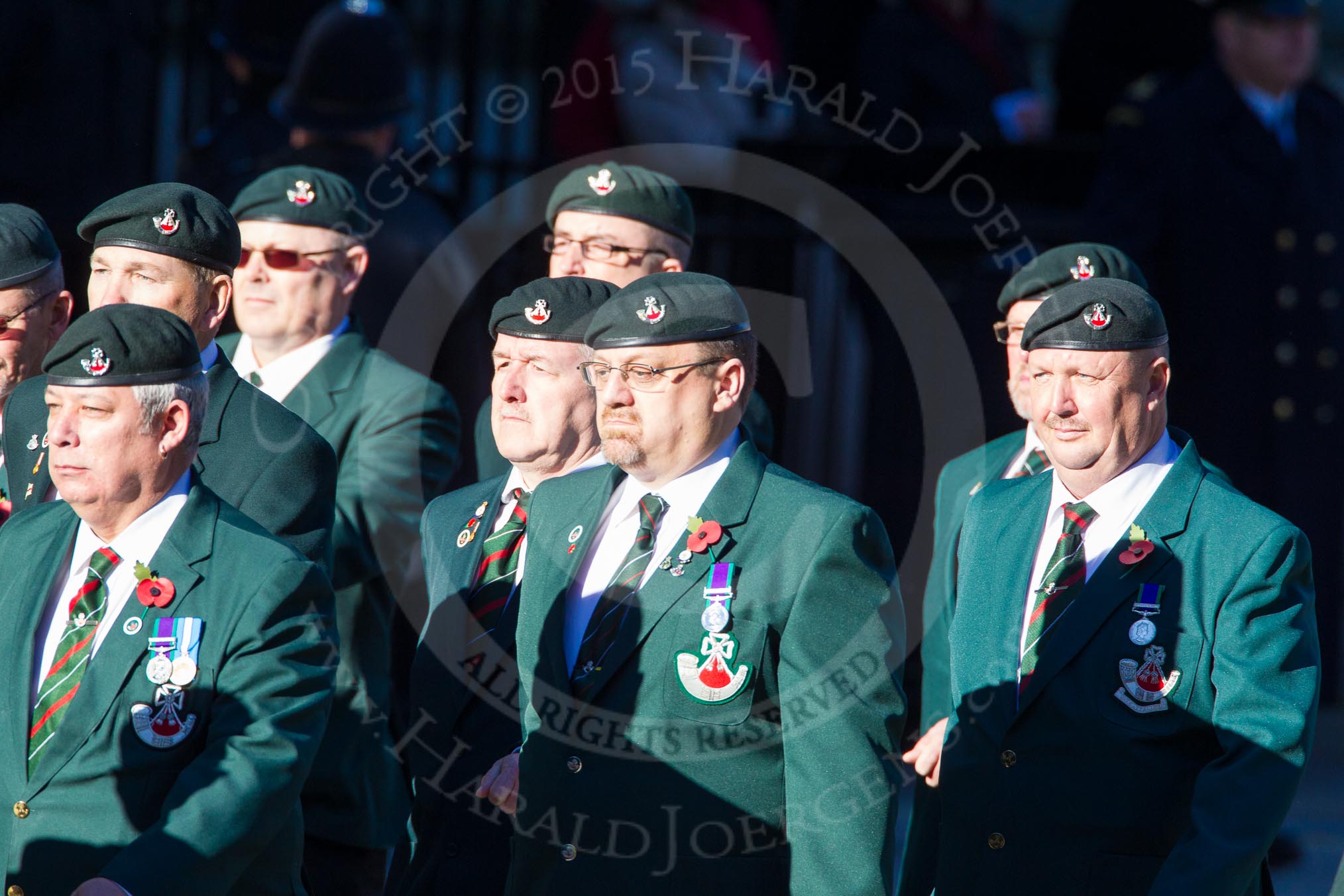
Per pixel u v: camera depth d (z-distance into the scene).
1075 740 14.45
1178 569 14.48
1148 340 14.66
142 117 31.34
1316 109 25.94
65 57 29.86
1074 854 14.38
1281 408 25.30
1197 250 25.31
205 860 12.84
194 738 13.57
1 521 16.81
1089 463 14.78
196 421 14.00
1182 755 14.27
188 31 31.48
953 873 15.00
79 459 13.60
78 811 13.49
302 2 27.19
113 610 13.88
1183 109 25.52
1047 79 38.53
